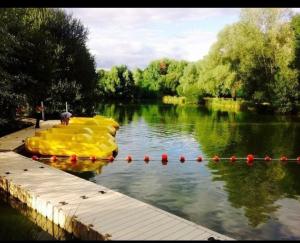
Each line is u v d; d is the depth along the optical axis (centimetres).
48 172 1303
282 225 986
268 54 4666
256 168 1653
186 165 1692
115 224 834
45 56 2322
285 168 1659
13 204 1109
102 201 989
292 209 1116
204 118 3972
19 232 911
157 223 841
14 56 2070
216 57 5491
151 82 9144
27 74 2192
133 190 1288
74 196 1030
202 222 1000
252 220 1019
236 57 5009
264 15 4769
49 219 969
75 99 3453
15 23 1992
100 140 1895
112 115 4362
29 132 2264
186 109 5444
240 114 4509
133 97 8894
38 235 893
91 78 3812
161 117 4094
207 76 5728
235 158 1819
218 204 1151
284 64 4497
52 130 2055
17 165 1410
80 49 3669
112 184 1359
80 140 1844
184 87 7400
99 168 1603
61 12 3672
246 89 4972
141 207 944
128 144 2242
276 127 3150
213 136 2609
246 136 2620
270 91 4597
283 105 4478
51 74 2442
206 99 6656
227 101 5872
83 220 858
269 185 1378
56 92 3250
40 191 1073
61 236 888
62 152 1777
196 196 1229
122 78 8644
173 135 2648
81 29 3759
